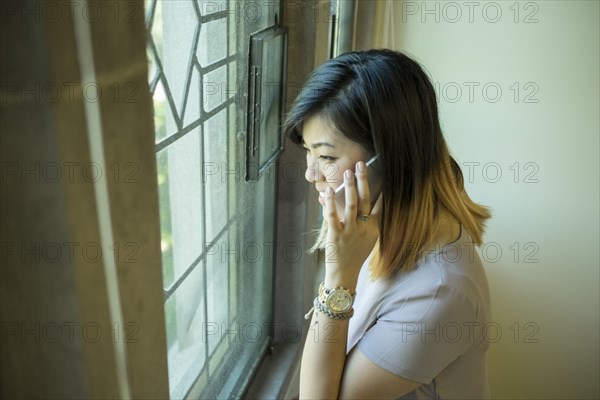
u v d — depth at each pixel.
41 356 0.68
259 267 1.77
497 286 2.56
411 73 1.15
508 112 2.29
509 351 2.64
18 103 0.57
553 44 2.17
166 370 0.84
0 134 0.59
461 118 2.33
